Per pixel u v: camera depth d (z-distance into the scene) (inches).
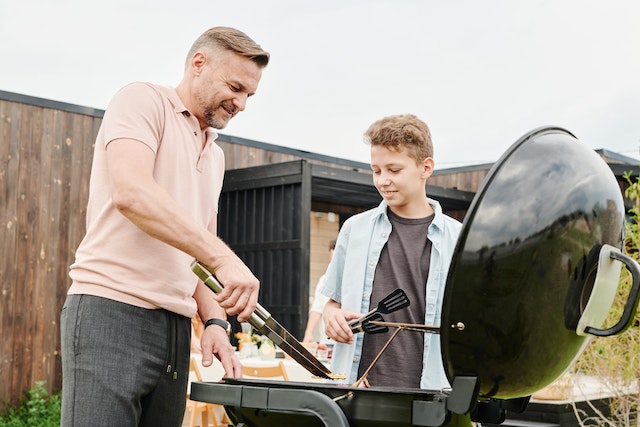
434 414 46.6
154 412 65.8
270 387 52.2
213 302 75.6
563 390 155.3
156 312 64.6
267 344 202.1
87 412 60.6
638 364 154.7
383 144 78.2
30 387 239.0
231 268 56.2
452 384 46.8
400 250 81.0
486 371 45.8
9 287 238.1
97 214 64.9
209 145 70.7
